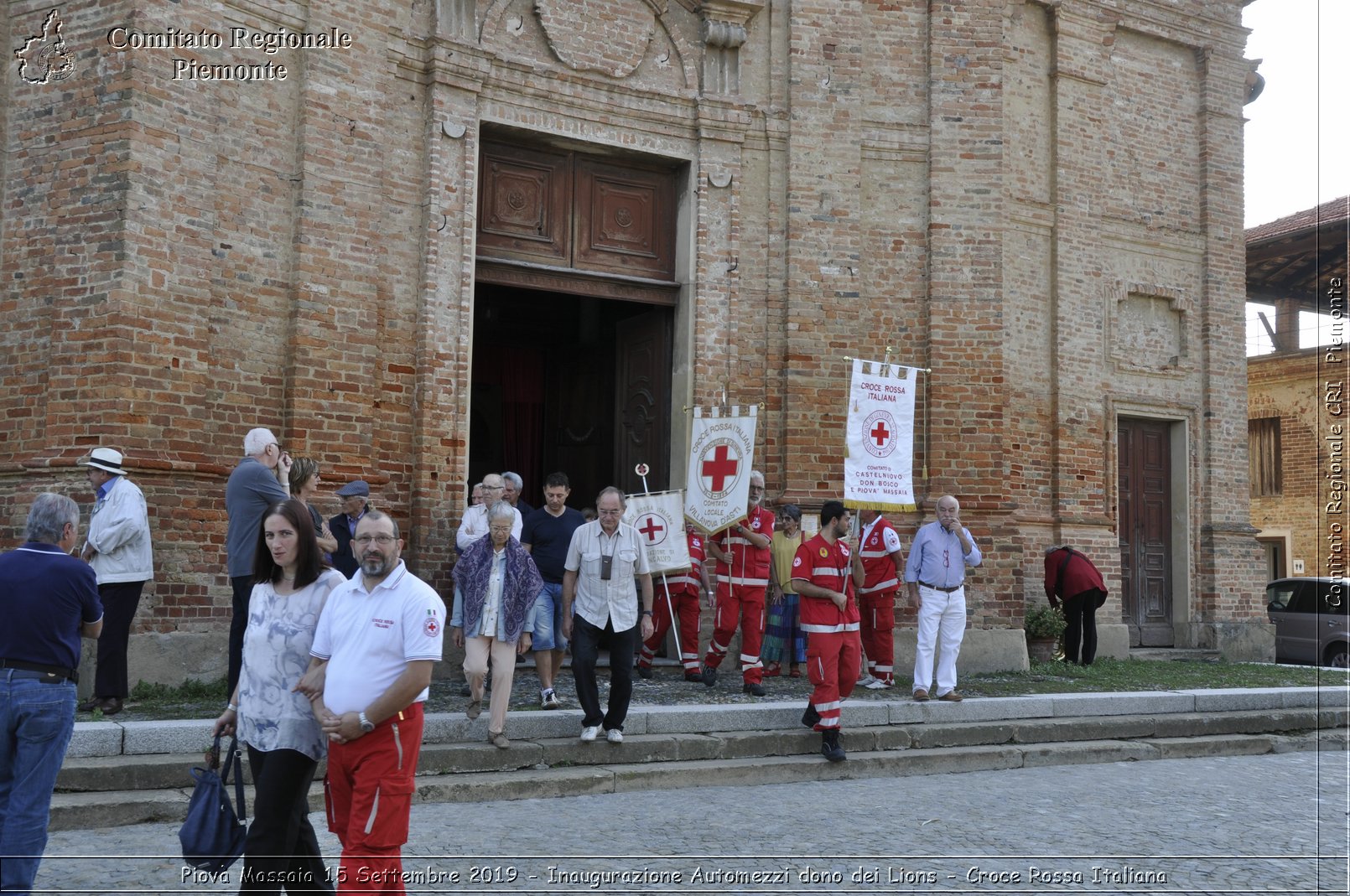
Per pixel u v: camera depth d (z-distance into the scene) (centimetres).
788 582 1267
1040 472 1584
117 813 690
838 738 923
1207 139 1802
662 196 1415
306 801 506
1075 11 1650
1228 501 1791
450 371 1226
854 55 1421
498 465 1734
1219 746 1105
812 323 1391
